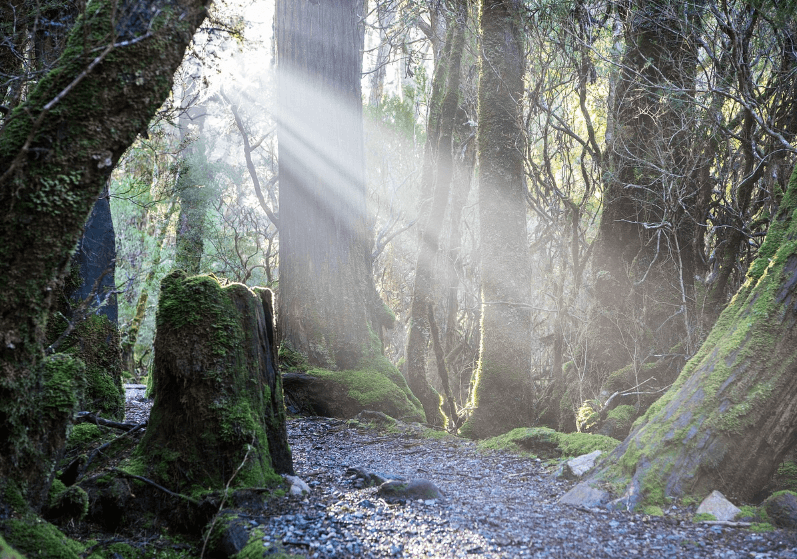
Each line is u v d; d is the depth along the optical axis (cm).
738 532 344
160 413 397
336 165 900
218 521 339
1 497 264
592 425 693
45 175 254
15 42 555
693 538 332
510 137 817
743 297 450
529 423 774
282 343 881
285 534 328
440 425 938
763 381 397
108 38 264
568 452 562
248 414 395
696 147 768
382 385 825
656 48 779
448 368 1121
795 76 698
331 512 367
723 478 391
